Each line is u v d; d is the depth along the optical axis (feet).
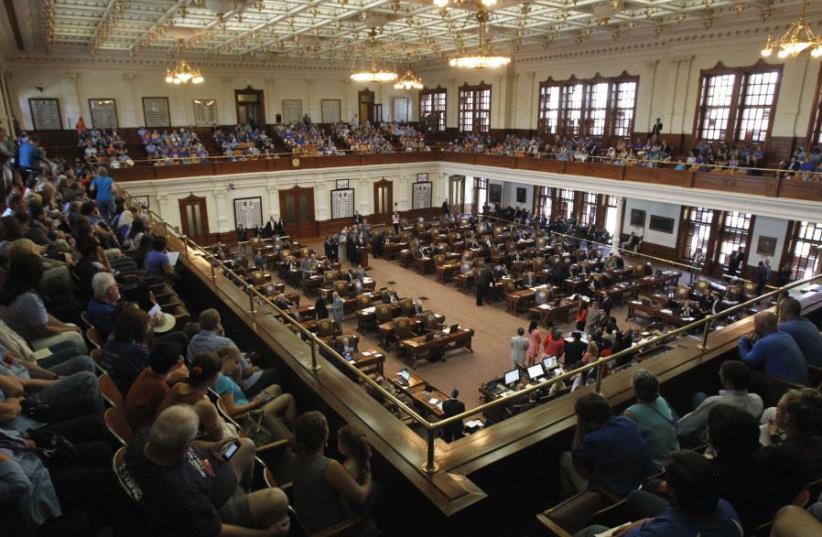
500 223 104.58
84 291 21.84
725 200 64.49
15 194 32.04
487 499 12.78
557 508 11.64
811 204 56.29
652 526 8.41
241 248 85.97
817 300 23.79
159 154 91.20
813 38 49.14
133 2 57.72
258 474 13.44
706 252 80.53
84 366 14.52
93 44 82.43
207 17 69.46
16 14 58.13
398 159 111.34
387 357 52.42
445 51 103.60
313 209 105.09
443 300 69.10
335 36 84.84
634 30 80.84
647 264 70.18
